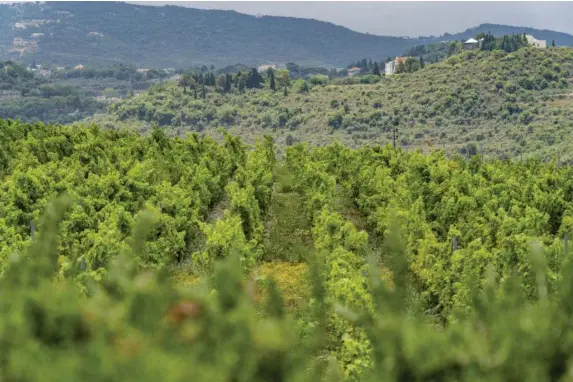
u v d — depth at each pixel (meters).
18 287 4.44
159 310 3.88
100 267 16.55
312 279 10.91
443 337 4.16
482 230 22.78
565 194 30.16
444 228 25.39
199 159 39.38
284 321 4.21
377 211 27.36
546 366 3.96
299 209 32.19
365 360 9.51
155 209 21.88
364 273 15.68
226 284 4.25
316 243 23.27
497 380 3.97
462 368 4.03
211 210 32.25
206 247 19.02
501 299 4.57
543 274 5.19
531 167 38.09
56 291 3.96
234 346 3.73
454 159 41.34
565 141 161.62
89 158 35.19
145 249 19.73
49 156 35.84
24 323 3.68
